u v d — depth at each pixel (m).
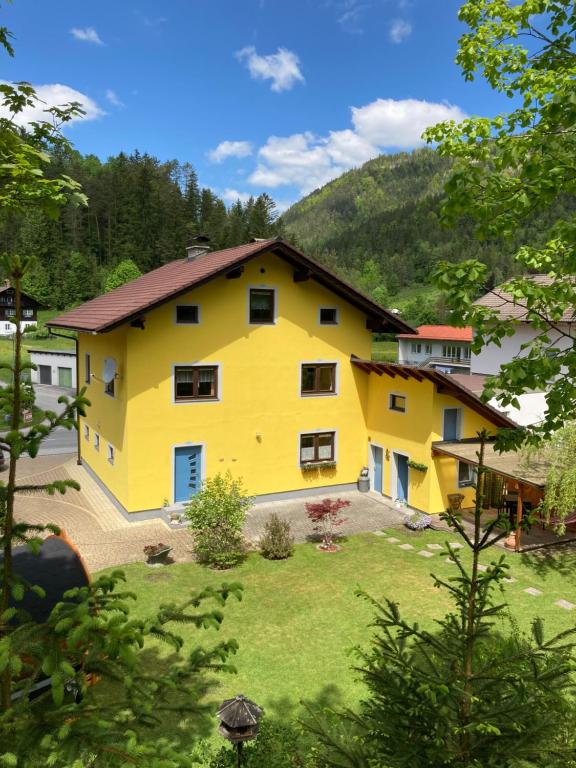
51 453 26.11
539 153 6.30
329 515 15.38
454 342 62.38
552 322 6.96
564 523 14.37
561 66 7.36
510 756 4.09
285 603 11.81
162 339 16.91
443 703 4.32
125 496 17.05
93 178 102.38
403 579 13.09
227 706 6.39
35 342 58.16
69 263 81.19
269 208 102.38
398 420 19.00
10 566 3.85
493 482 18.27
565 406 6.45
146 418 16.89
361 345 20.53
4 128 5.84
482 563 14.12
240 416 18.41
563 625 10.98
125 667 4.02
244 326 18.22
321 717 5.39
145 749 3.36
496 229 6.68
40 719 3.48
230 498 14.47
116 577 4.09
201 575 13.23
